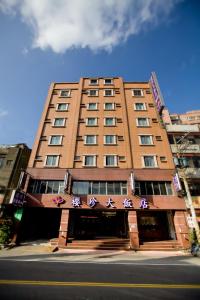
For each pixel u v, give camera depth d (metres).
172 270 9.12
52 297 5.59
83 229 20.06
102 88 28.11
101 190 19.06
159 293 6.04
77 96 26.95
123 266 9.96
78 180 19.53
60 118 24.64
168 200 18.19
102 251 15.05
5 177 20.97
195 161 22.00
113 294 5.93
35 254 13.29
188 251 14.65
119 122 24.16
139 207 17.77
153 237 19.59
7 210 18.48
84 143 22.27
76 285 6.66
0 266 9.20
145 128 23.61
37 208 18.88
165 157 21.30
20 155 23.14
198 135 24.14
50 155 21.39
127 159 20.92
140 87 28.16
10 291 5.90
